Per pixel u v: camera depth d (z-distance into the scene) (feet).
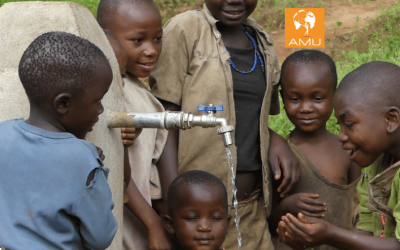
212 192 8.31
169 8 30.53
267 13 30.66
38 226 4.93
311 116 10.01
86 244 5.43
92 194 5.14
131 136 7.37
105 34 7.48
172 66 9.69
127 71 9.22
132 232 8.36
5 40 5.82
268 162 10.15
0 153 5.10
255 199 10.21
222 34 10.29
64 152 5.05
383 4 31.07
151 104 8.99
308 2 31.65
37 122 5.25
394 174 7.27
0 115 5.65
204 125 6.51
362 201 8.66
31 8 5.89
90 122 5.41
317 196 9.63
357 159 7.68
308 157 10.37
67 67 5.02
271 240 10.77
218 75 9.62
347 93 7.43
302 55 10.25
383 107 7.25
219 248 8.79
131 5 8.93
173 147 9.51
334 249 10.18
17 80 5.69
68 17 5.83
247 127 10.01
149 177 8.60
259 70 10.35
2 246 4.88
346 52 25.43
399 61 19.04
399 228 6.93
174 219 8.46
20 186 5.00
